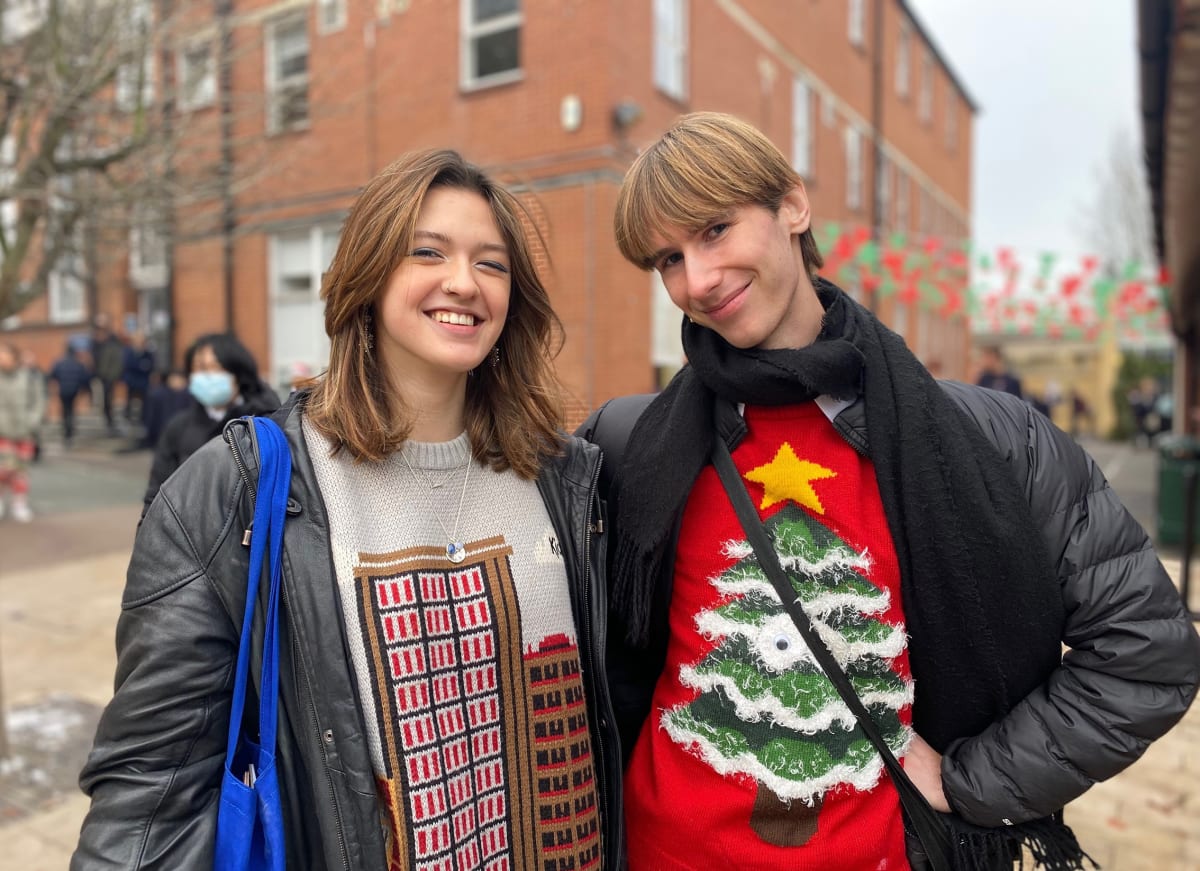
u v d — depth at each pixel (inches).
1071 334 486.3
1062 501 46.8
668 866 49.6
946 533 44.7
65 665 172.7
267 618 42.5
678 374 55.5
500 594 48.4
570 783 49.3
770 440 49.0
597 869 50.4
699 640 49.4
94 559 261.0
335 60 366.3
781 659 46.9
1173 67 141.2
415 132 350.0
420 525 47.6
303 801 43.9
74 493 370.9
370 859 42.1
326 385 47.9
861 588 46.8
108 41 179.3
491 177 50.5
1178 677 43.9
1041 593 45.0
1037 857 48.8
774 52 448.1
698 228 45.3
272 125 298.7
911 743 49.1
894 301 599.8
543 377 55.3
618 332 308.0
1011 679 46.3
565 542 52.9
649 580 50.8
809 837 46.6
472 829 45.5
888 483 46.2
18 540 283.9
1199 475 259.0
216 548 42.0
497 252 48.5
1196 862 97.5
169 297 445.4
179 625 40.8
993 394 50.6
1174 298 382.9
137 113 183.6
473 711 46.5
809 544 47.3
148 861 39.3
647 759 53.1
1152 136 181.5
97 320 508.7
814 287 52.4
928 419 45.8
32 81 176.1
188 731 41.0
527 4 319.0
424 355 46.9
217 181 205.9
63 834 108.7
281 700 43.5
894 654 47.1
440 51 341.4
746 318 46.3
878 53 596.1
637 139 321.7
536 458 53.5
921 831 47.3
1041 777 44.8
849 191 568.1
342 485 45.8
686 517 50.9
